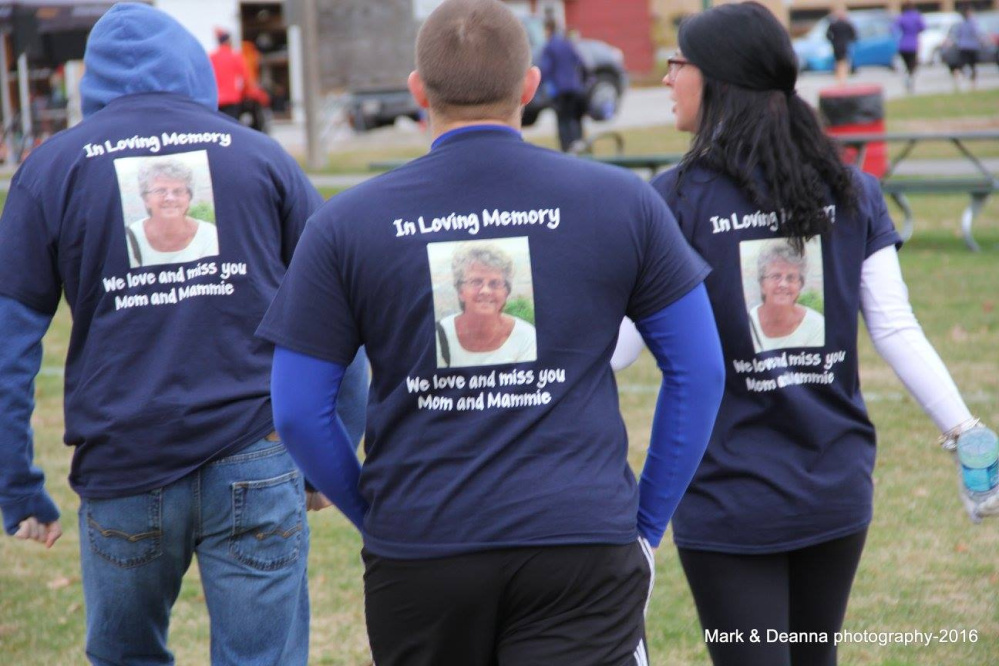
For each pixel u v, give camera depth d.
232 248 4.25
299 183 4.45
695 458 3.38
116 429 4.14
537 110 33.78
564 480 3.12
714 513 3.92
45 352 13.84
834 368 3.92
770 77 3.88
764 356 3.88
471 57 3.18
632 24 58.22
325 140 36.25
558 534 3.09
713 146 3.89
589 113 38.97
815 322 3.89
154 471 4.15
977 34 46.53
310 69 30.20
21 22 32.12
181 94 4.43
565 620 3.15
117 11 4.43
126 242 4.17
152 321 4.18
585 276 3.16
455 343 3.13
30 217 4.18
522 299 3.13
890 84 51.19
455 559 3.11
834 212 3.89
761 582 3.94
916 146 30.45
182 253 4.20
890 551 7.30
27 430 4.23
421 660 3.23
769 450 3.90
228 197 4.26
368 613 3.31
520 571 3.11
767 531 3.88
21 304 4.18
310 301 3.17
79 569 7.67
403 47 31.25
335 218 3.17
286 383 3.20
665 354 3.32
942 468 8.73
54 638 6.63
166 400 4.14
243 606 4.30
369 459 3.28
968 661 5.91
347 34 31.03
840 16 45.50
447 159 3.18
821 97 20.52
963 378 10.80
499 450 3.12
